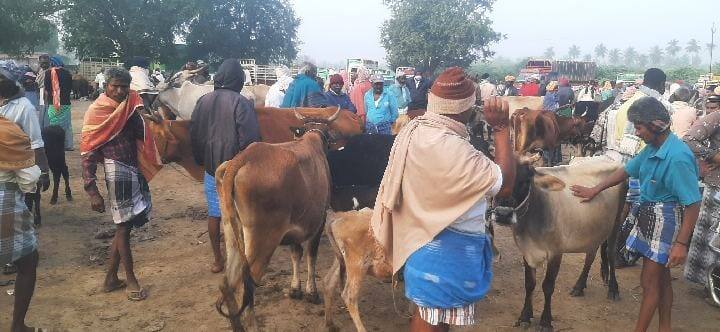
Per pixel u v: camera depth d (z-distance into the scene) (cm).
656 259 427
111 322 512
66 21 4162
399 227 290
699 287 630
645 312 439
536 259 497
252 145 465
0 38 3706
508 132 292
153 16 4122
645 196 435
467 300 286
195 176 671
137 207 543
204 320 521
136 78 1038
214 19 4581
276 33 4903
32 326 496
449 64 4494
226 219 464
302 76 929
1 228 395
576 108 1444
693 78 5206
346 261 472
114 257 566
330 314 496
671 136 412
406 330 511
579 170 536
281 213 458
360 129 751
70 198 905
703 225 579
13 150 393
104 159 527
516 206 448
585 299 592
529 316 520
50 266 636
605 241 611
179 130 646
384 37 4603
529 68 4419
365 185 644
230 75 579
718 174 559
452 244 280
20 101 561
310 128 562
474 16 4319
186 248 707
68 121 1196
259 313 538
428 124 282
